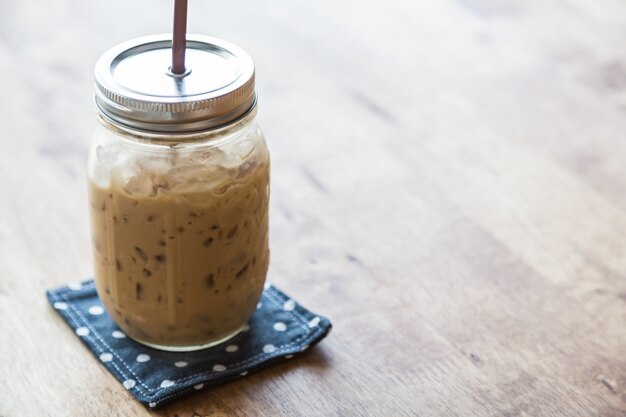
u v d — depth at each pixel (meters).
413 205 0.85
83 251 0.80
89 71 0.98
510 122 0.94
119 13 1.06
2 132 0.90
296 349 0.73
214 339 0.73
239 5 1.07
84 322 0.75
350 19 1.07
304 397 0.71
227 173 0.69
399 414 0.70
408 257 0.80
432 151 0.90
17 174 0.86
